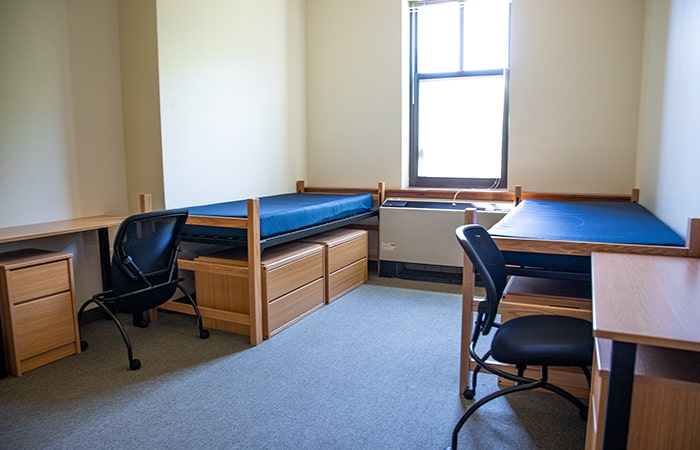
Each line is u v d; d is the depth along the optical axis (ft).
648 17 12.42
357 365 8.98
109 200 11.66
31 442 6.62
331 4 16.39
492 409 7.44
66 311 9.27
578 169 14.19
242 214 10.50
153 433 6.82
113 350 9.69
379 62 15.96
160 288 9.46
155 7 11.00
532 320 6.57
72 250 10.99
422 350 9.66
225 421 7.13
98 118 11.32
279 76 15.49
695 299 4.48
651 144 11.28
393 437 6.73
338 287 13.20
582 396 7.50
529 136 14.58
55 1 10.39
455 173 16.33
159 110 11.28
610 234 7.64
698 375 4.04
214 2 12.66
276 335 10.48
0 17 9.49
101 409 7.46
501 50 15.21
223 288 10.53
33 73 10.07
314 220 11.98
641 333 3.61
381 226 15.24
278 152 15.64
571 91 14.03
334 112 16.78
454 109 16.05
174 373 8.69
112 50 11.52
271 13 14.93
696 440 3.99
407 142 16.47
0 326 8.43
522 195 14.57
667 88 9.68
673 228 8.59
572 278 7.18
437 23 15.85
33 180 10.17
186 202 12.15
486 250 6.54
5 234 8.86
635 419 4.12
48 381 8.36
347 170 16.83
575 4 13.73
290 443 6.60
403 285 14.55
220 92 13.03
